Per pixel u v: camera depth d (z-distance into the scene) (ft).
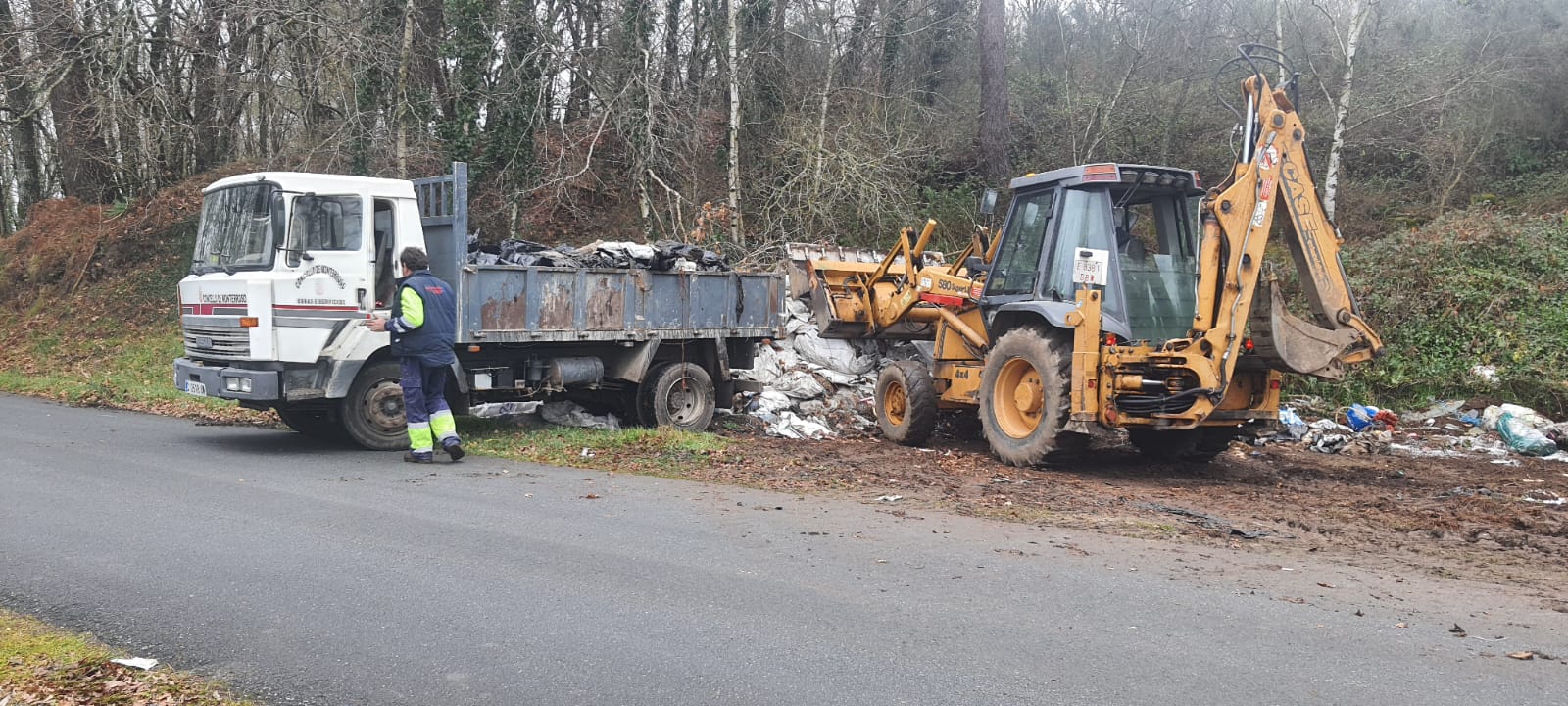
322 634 15.26
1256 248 30.30
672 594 17.46
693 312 39.60
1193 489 30.40
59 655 14.32
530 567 18.98
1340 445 39.52
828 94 70.13
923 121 77.10
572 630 15.57
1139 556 21.16
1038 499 27.53
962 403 37.42
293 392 31.99
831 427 42.29
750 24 73.82
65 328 65.72
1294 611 17.39
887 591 17.93
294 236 31.81
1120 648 15.24
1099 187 32.96
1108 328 31.60
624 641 15.15
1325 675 14.33
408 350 30.60
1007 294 35.96
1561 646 15.85
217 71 71.82
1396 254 54.08
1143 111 76.18
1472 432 41.93
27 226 78.02
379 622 15.84
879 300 42.32
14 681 13.34
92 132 72.64
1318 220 31.12
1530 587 19.57
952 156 76.02
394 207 33.60
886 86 78.23
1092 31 93.45
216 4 67.31
